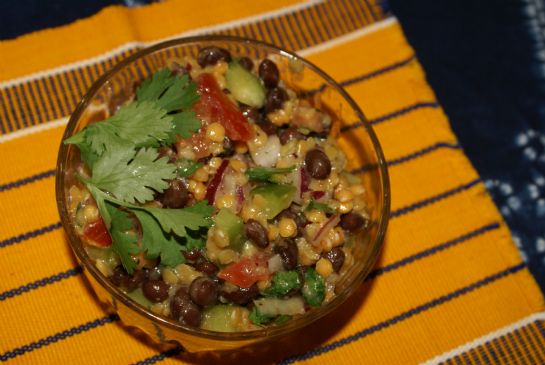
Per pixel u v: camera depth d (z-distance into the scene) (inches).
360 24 19.9
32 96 18.2
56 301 16.8
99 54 18.7
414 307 17.6
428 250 18.1
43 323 16.6
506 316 17.8
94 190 15.2
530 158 19.5
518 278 18.1
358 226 16.5
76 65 18.6
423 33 20.4
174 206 15.5
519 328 17.7
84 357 16.5
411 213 18.4
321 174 16.2
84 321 16.8
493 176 19.3
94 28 18.9
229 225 15.5
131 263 15.1
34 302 16.7
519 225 18.9
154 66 17.3
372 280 17.7
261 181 16.1
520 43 20.6
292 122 17.0
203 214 15.4
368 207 16.8
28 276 16.9
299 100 17.5
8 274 16.8
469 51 20.4
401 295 17.7
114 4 19.3
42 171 17.7
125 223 15.1
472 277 18.0
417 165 18.8
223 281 15.6
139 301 15.8
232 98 16.7
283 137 16.6
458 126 19.6
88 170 15.8
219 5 19.6
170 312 15.6
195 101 16.0
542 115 19.9
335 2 20.0
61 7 19.0
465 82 20.1
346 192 16.4
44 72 18.4
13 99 18.1
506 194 19.1
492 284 18.0
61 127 18.1
